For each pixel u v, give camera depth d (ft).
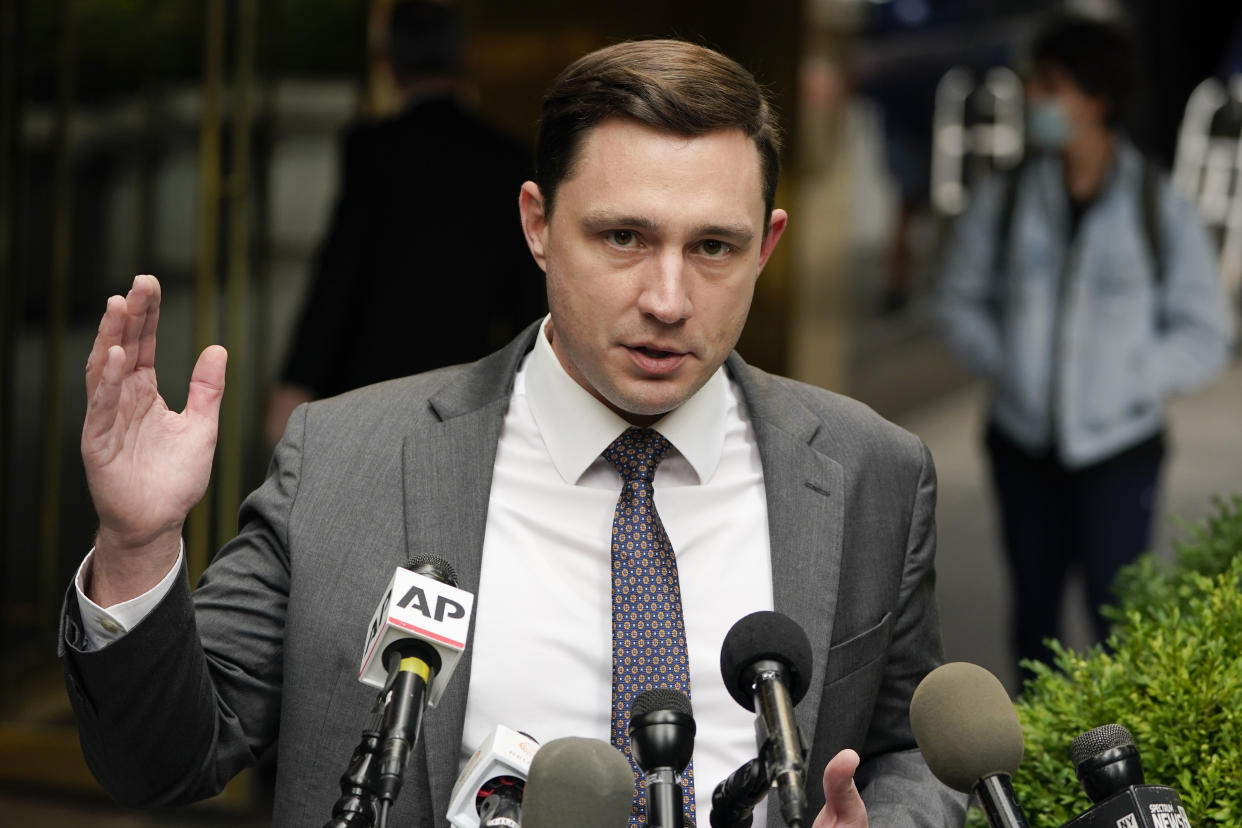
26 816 34.47
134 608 11.78
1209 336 33.32
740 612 13.91
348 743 13.32
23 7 35.63
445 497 13.93
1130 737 11.30
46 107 35.76
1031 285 33.94
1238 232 97.71
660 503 14.10
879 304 76.95
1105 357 33.30
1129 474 33.30
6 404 36.24
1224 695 13.60
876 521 14.71
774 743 9.93
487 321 32.04
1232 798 13.37
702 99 12.44
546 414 14.20
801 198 49.08
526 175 32.55
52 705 36.11
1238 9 97.40
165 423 11.72
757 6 48.01
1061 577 34.30
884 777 14.51
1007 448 34.24
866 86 73.10
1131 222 33.37
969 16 77.46
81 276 35.83
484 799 11.09
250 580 14.03
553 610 13.66
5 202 35.86
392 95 37.04
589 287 12.70
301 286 36.96
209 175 34.88
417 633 10.48
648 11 47.03
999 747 11.07
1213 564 17.25
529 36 46.52
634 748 10.12
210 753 12.94
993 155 76.95
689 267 12.59
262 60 35.53
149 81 35.32
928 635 15.06
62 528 36.17
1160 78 97.19
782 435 14.55
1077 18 33.88
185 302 35.14
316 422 14.64
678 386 12.85
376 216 31.81
